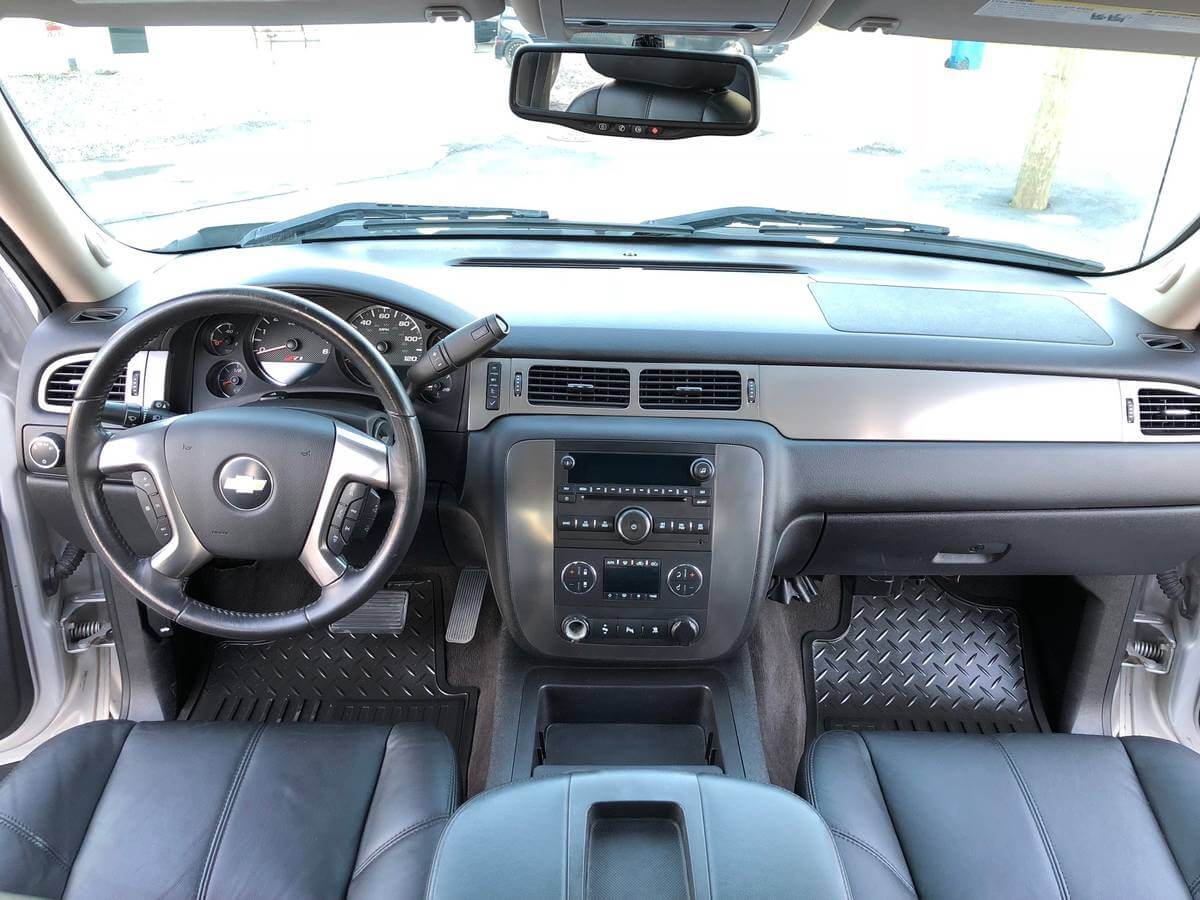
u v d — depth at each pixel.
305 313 1.26
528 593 1.70
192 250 2.10
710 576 1.68
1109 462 1.76
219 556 1.41
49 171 1.77
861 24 1.29
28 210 1.68
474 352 1.42
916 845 1.35
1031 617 2.33
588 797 1.21
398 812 1.36
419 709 2.17
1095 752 1.50
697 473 1.65
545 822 1.17
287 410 1.41
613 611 1.70
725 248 2.18
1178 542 1.86
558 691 1.79
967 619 2.36
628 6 1.17
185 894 1.25
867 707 2.22
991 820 1.37
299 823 1.36
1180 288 1.84
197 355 1.77
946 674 2.28
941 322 1.85
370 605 2.30
